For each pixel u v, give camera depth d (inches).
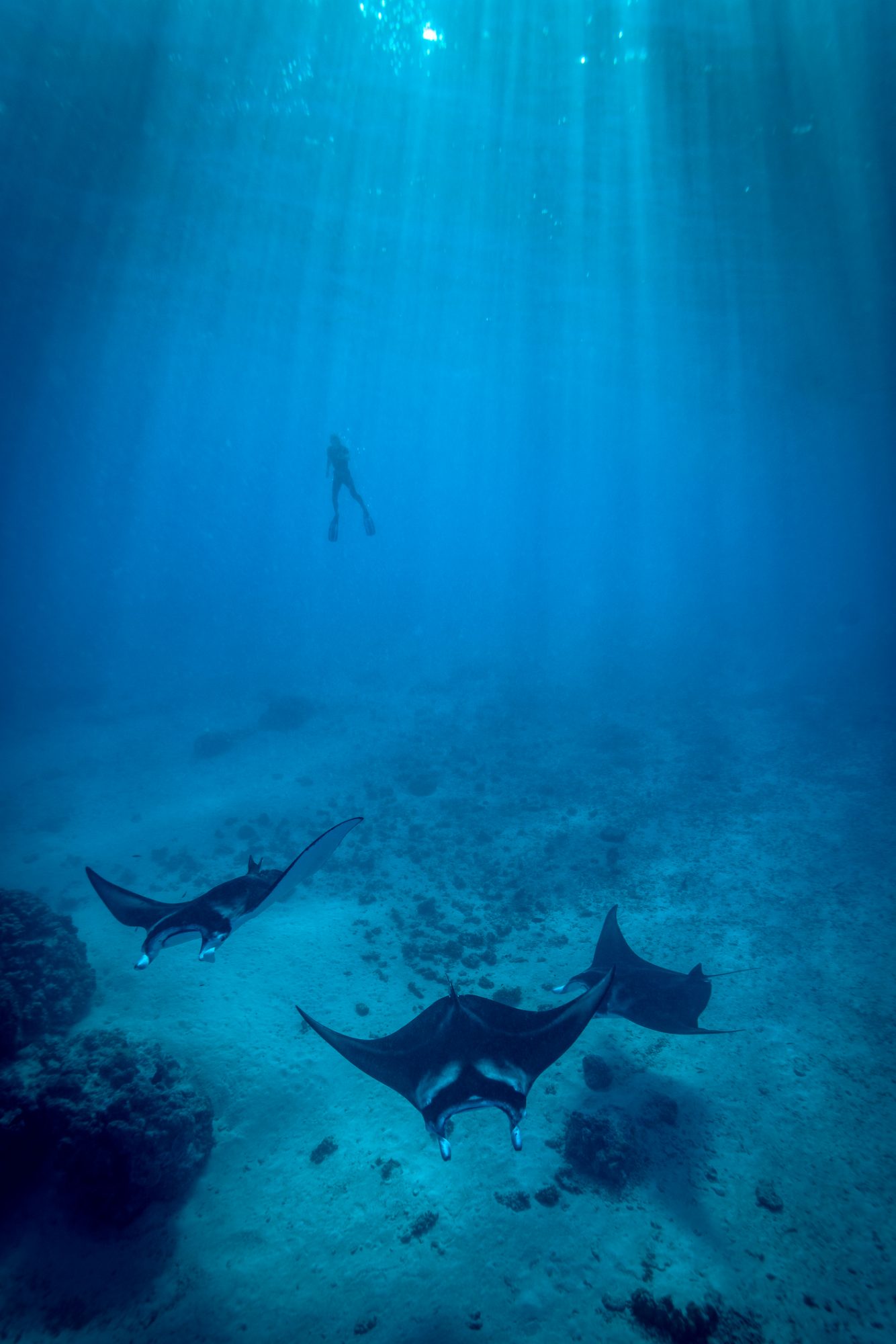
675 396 1504.7
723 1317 168.4
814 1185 207.9
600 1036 287.7
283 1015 306.2
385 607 2728.8
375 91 531.2
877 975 310.8
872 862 420.5
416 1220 206.4
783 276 754.8
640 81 473.1
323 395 2096.5
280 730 869.8
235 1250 200.8
